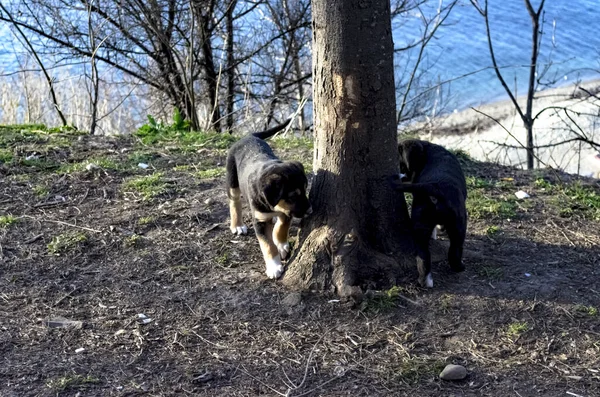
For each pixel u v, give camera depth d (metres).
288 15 13.35
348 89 4.98
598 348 4.50
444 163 5.27
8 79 14.21
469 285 5.20
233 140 8.66
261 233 5.34
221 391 4.09
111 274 5.43
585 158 14.72
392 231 5.26
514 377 4.23
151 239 5.96
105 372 4.23
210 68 13.09
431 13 16.31
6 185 6.94
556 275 5.38
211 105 13.21
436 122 16.98
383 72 5.00
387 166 5.21
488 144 15.34
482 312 4.86
